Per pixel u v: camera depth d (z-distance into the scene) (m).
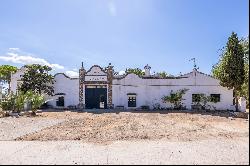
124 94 32.56
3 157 9.09
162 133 13.66
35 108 24.14
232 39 27.58
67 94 33.19
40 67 32.12
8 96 24.23
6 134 13.66
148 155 9.20
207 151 9.70
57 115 23.86
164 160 8.57
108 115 24.00
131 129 15.11
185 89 31.70
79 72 33.06
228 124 17.56
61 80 33.34
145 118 21.34
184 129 15.11
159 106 32.06
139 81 32.47
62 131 14.52
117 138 12.35
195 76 31.73
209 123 18.11
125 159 8.74
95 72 32.97
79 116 22.98
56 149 10.23
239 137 12.51
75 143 11.30
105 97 32.81
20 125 17.03
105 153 9.53
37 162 8.46
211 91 31.47
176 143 11.15
